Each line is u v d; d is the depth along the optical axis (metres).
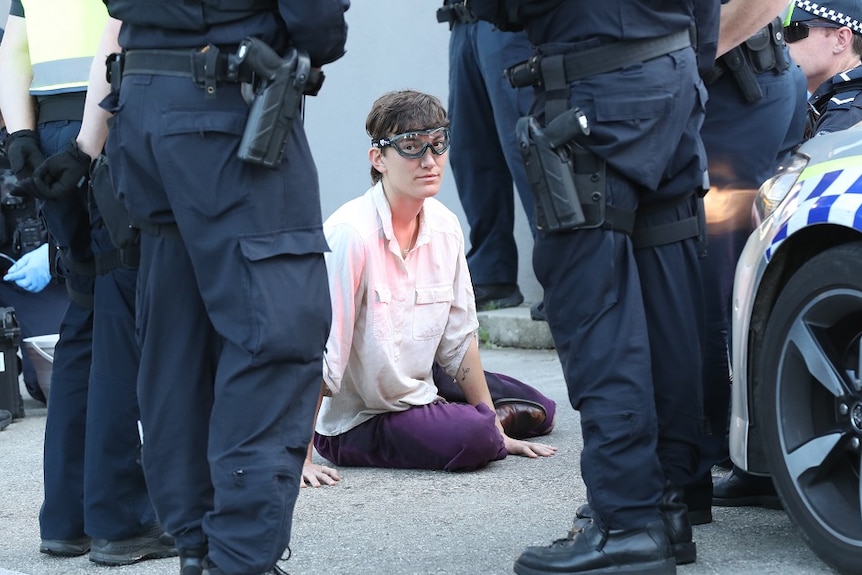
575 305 6.85
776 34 8.93
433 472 10.30
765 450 7.45
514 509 8.88
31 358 13.88
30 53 8.47
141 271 6.33
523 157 6.80
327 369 9.80
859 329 7.02
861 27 10.20
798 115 10.20
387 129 9.73
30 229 13.73
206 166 5.86
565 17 6.68
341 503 9.34
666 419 7.25
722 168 8.88
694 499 8.16
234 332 5.89
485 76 14.78
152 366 6.27
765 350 7.41
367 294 9.97
